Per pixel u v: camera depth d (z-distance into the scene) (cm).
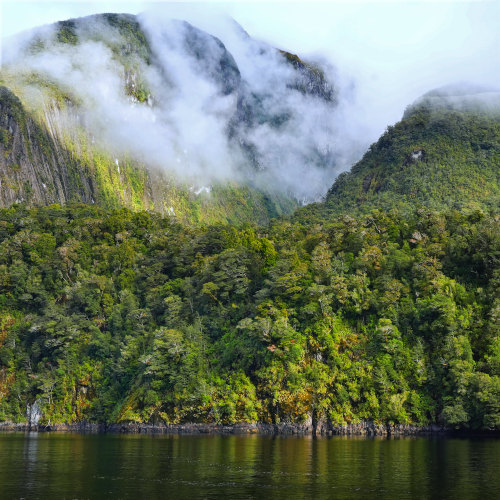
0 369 15800
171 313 14962
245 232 18375
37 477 6800
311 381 12088
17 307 17375
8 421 14912
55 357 15412
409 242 15712
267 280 14088
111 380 14600
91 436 12344
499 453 8606
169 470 7250
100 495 5812
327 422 11788
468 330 12394
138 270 17725
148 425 12975
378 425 11556
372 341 12562
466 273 14000
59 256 18350
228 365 13112
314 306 12912
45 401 14775
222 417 12419
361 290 13200
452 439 10856
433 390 11912
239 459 8138
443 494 5759
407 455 8406
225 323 14325
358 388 11919
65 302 17238
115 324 15825
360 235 15388
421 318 12588
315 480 6512
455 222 16062
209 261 15812
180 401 12800
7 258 18462
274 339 12688
